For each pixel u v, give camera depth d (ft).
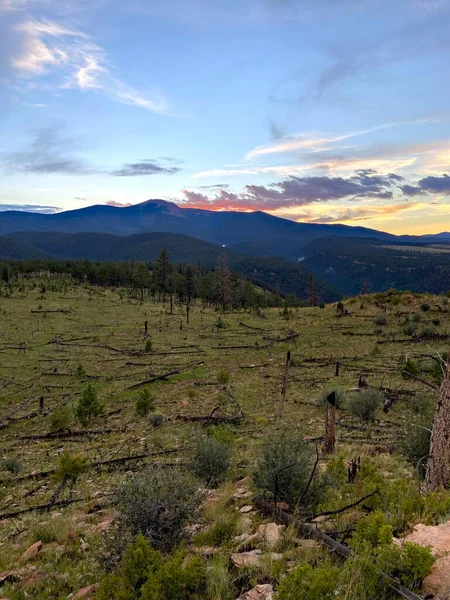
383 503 20.75
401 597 12.94
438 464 22.94
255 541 19.13
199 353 151.74
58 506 37.78
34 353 152.35
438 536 15.58
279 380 104.83
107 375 124.16
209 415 75.00
